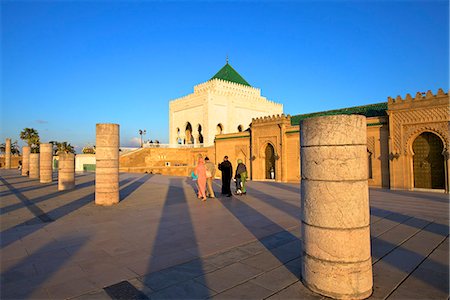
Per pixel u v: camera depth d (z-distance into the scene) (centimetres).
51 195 1345
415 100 1440
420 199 1152
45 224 759
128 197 1257
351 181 355
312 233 371
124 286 390
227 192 1266
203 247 553
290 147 2050
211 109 3775
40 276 425
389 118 1527
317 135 369
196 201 1134
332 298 351
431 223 732
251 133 2339
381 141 1598
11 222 783
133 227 718
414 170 1481
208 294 365
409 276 414
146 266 459
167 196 1286
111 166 1070
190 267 454
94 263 475
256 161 2289
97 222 778
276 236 624
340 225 352
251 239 602
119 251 534
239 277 414
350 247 350
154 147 3794
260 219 796
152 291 375
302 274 393
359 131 366
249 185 1819
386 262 467
